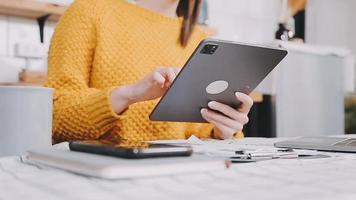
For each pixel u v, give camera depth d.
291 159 0.57
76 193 0.35
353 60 3.18
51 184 0.39
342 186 0.38
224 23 2.80
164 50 1.21
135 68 1.14
